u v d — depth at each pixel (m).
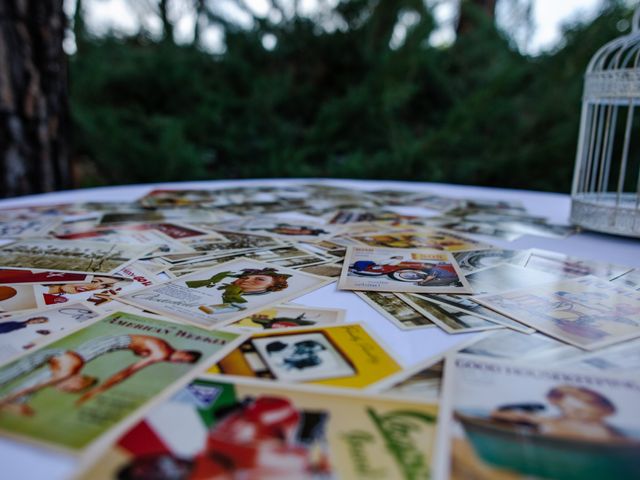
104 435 0.37
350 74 4.36
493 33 4.24
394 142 3.66
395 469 0.34
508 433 0.38
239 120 4.01
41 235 1.07
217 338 0.54
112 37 4.39
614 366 0.50
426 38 3.80
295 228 1.17
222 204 1.54
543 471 0.34
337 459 0.35
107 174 3.62
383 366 0.48
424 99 4.43
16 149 1.97
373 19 4.16
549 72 3.55
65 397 0.42
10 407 0.41
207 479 0.33
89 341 0.53
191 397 0.42
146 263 0.85
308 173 3.57
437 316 0.62
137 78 4.06
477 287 0.74
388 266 0.84
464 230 1.17
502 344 0.54
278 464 0.35
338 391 0.44
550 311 0.64
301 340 0.54
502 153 3.43
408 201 1.63
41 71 2.01
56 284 0.73
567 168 3.19
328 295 0.70
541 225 1.23
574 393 0.44
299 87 4.33
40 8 1.97
